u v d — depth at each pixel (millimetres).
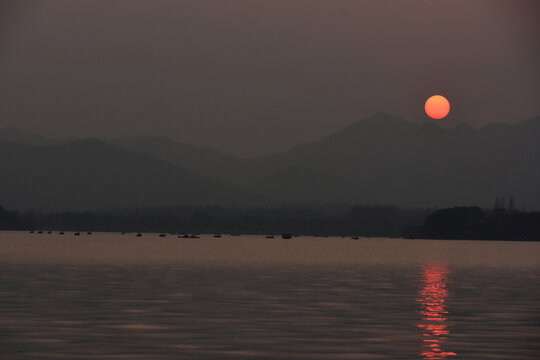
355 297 105375
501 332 69938
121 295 105000
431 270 191375
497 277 161000
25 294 104938
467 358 56375
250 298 102312
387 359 55781
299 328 71688
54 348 59250
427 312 86312
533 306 94188
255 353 57875
